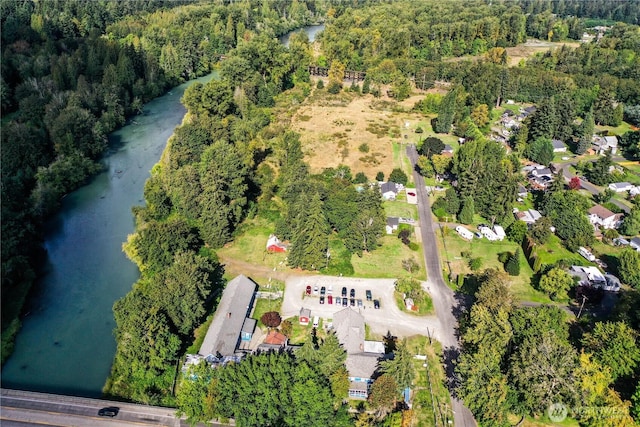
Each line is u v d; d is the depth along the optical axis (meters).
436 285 113.94
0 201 122.06
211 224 122.38
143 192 151.25
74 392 84.75
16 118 171.62
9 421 77.19
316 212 114.25
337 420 75.88
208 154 134.38
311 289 109.94
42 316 102.25
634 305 96.31
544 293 111.88
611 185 160.88
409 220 139.00
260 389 74.88
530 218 139.38
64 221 135.62
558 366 76.88
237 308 97.38
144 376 82.94
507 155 170.12
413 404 82.81
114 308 91.81
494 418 75.25
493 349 82.00
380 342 94.00
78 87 187.25
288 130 195.75
